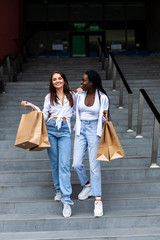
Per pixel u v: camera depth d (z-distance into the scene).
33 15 15.73
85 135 3.39
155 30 14.92
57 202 3.48
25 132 3.09
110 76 7.99
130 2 16.06
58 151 3.44
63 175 3.29
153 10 15.02
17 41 13.08
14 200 3.57
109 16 15.95
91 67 10.41
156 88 7.35
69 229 3.29
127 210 3.55
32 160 4.20
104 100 3.37
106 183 3.76
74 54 15.76
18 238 3.07
